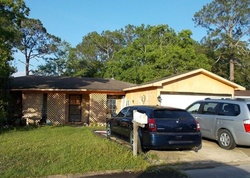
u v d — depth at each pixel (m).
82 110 21.44
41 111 19.28
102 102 20.67
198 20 41.47
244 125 9.81
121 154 8.75
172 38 33.62
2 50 13.23
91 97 20.52
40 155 8.52
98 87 20.72
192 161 8.63
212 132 11.18
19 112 19.42
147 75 30.03
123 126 10.62
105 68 41.25
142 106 10.23
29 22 38.28
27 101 19.19
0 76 14.24
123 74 33.22
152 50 32.75
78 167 7.24
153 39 34.47
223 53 39.31
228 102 10.86
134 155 8.52
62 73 42.28
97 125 19.06
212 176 7.20
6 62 13.83
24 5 14.34
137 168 7.51
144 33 35.28
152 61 32.03
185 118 9.45
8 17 13.83
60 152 8.95
